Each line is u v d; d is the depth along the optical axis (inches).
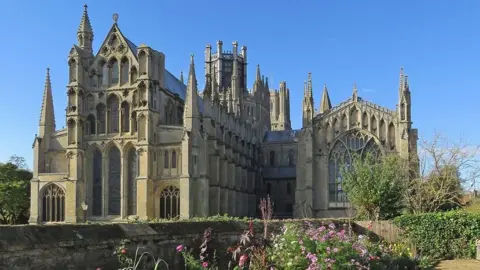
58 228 706.8
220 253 1045.2
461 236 1985.7
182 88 5167.3
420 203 3078.2
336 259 937.5
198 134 3818.9
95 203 3922.2
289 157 6063.0
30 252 641.0
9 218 4685.0
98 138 3944.4
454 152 3442.4
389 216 2711.6
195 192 3767.2
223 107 4670.3
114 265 773.9
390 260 1306.6
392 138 4205.2
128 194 3860.7
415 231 2041.1
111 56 4042.8
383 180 2743.6
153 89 3890.3
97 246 746.2
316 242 989.2
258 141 6008.9
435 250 1993.1
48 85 4119.1
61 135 4033.0
